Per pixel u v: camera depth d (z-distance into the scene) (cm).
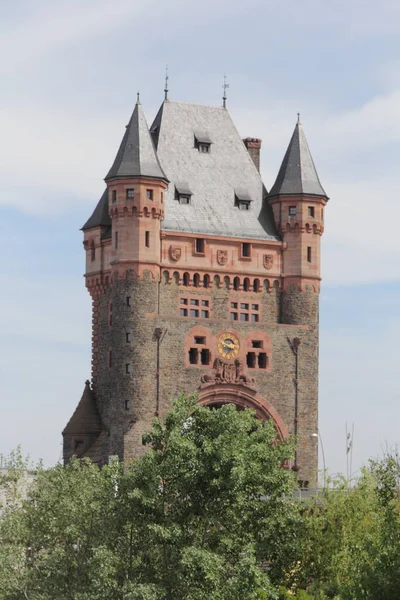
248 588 15825
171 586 16262
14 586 16762
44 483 17988
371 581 14425
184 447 16662
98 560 16250
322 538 17062
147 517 16662
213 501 16762
